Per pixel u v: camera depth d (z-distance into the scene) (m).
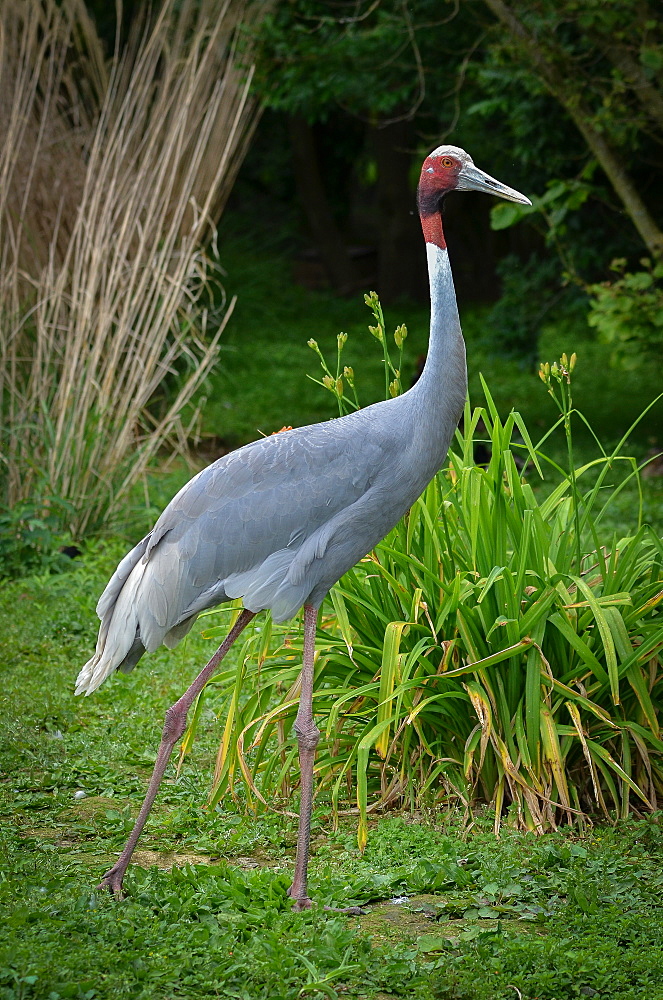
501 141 27.73
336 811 9.05
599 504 19.11
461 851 8.50
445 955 7.15
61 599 14.65
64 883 7.94
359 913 7.76
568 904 7.80
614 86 19.17
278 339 38.72
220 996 6.70
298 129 44.41
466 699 9.19
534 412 28.97
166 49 18.73
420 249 45.75
